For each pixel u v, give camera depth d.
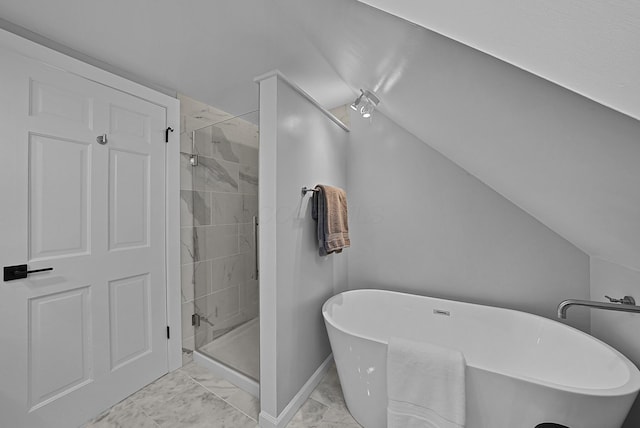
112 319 1.68
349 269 2.47
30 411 1.34
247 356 1.85
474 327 1.84
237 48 1.63
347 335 1.46
